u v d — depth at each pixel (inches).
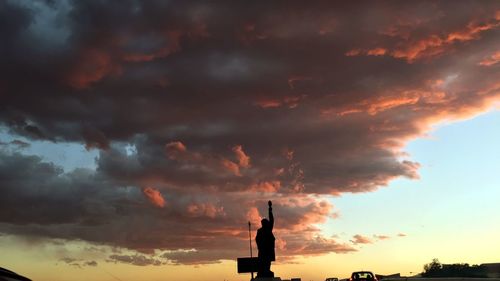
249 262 1961.1
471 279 552.4
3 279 281.9
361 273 1812.3
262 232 1219.9
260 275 1197.7
